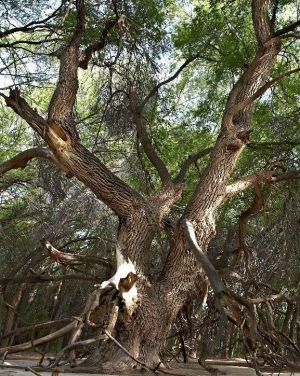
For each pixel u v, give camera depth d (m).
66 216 21.53
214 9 19.64
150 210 14.79
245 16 20.55
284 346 15.17
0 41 19.22
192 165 24.59
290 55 20.12
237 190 15.65
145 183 21.03
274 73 20.55
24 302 30.06
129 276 13.38
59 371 11.70
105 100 18.62
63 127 14.29
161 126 22.38
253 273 19.72
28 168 24.97
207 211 15.06
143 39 17.95
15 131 25.12
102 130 23.06
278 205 20.55
